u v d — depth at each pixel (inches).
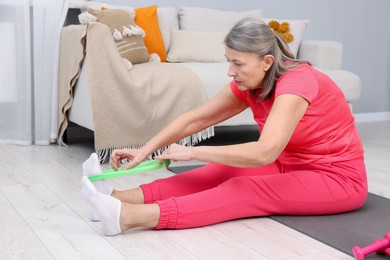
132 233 68.4
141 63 126.3
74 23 145.3
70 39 123.1
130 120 112.6
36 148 128.3
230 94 77.9
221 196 70.1
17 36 130.3
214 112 78.7
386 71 193.5
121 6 139.8
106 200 65.4
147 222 67.4
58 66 130.3
